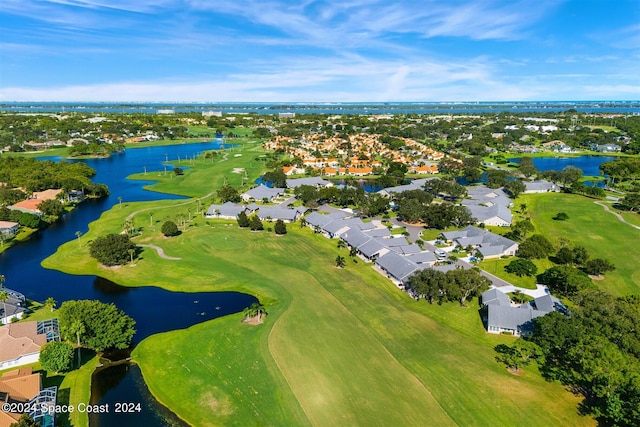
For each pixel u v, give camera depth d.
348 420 66.69
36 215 168.38
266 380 76.06
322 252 139.88
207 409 69.81
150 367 80.75
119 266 127.81
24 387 68.38
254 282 116.81
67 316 84.50
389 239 142.12
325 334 90.31
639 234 162.00
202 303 106.19
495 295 103.00
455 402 70.56
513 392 72.81
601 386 66.50
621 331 78.81
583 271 125.44
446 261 130.25
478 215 175.75
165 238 151.62
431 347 86.12
